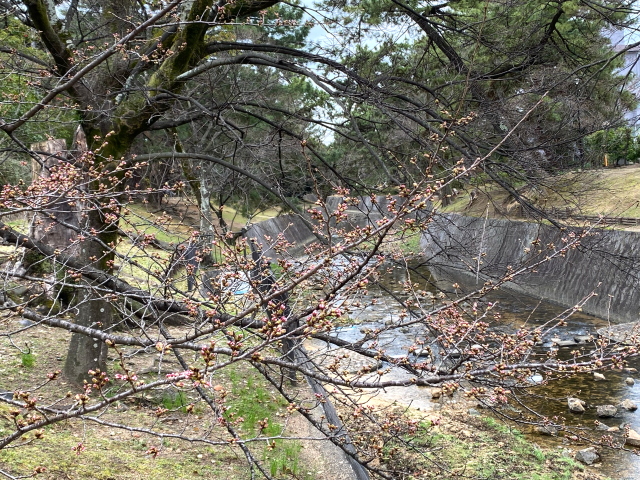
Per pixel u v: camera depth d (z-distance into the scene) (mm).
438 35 7484
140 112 5957
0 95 5996
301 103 10234
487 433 7531
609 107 9281
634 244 14398
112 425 2447
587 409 8812
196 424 5453
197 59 6594
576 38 9086
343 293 2773
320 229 4184
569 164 6859
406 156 6426
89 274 4551
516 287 18094
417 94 7781
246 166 7836
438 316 3393
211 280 3293
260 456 5004
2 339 6809
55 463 3951
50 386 5578
